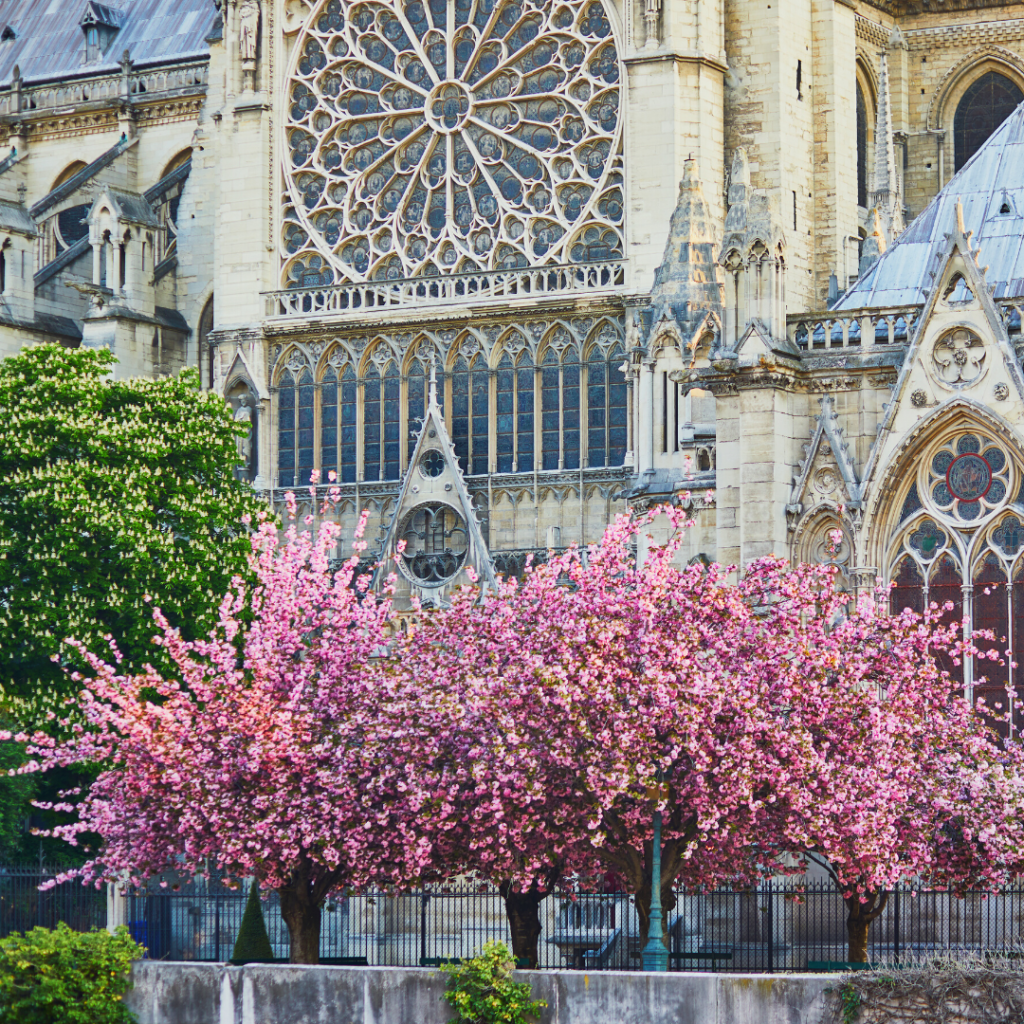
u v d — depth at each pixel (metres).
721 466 71.06
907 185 124.69
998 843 56.50
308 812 57.12
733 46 113.62
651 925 53.16
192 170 130.25
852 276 116.00
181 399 94.50
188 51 148.25
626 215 109.50
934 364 68.31
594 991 47.62
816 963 58.38
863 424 70.06
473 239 114.12
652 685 53.62
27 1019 48.88
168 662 83.88
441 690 57.12
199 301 128.88
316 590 60.91
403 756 56.47
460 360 113.62
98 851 75.69
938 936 65.44
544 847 56.00
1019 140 75.00
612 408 109.75
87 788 82.62
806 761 53.56
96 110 148.25
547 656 55.56
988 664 67.62
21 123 151.50
